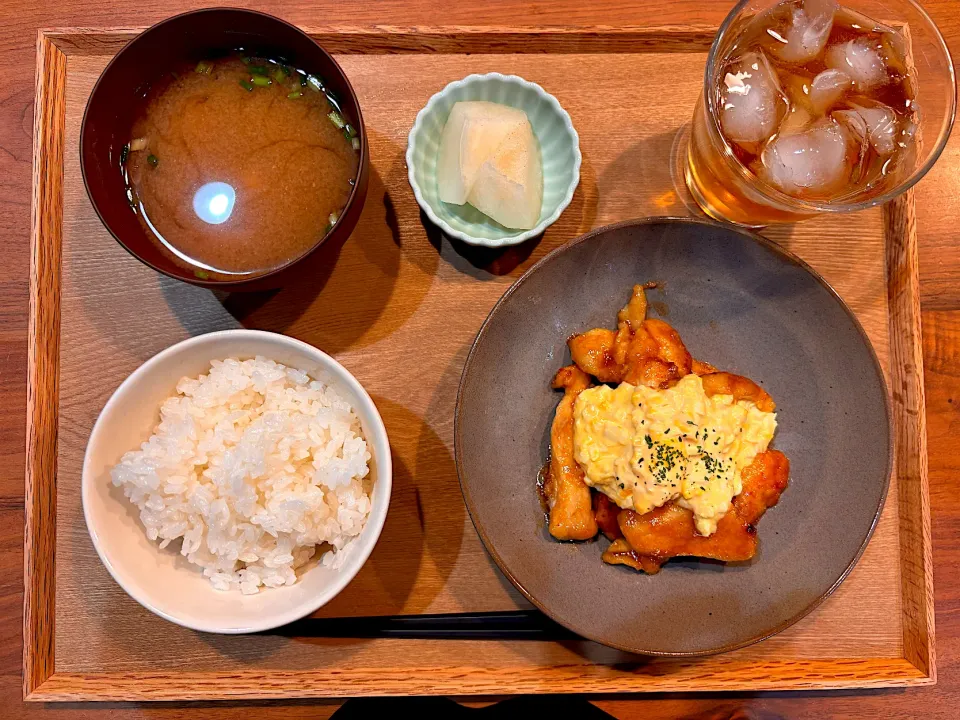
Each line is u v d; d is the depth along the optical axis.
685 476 0.32
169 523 0.31
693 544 0.32
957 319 0.36
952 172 0.37
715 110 0.31
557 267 0.33
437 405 0.35
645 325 0.34
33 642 0.33
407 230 0.35
